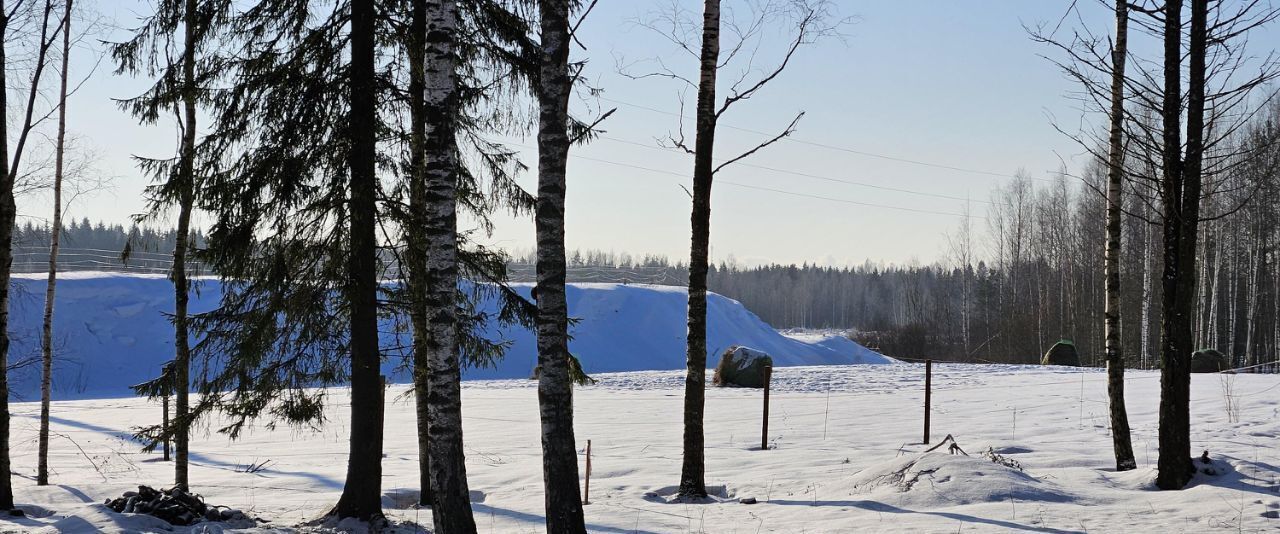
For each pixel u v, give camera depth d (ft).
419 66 34.88
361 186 33.22
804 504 35.01
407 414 79.41
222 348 34.04
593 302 198.49
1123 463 38.88
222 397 34.60
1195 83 33.68
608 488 41.01
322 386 36.06
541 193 27.37
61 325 146.20
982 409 67.26
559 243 27.40
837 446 52.60
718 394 89.20
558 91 27.27
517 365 157.17
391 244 35.32
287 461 53.93
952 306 282.36
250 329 33.73
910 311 303.89
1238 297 157.99
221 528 30.17
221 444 63.87
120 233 348.59
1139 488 35.22
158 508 31.24
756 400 81.66
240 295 34.47
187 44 34.96
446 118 28.45
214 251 33.42
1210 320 132.87
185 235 39.55
